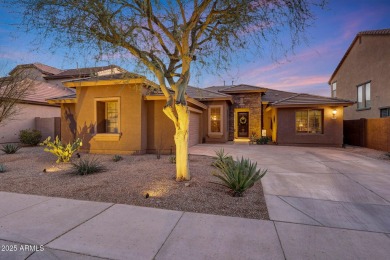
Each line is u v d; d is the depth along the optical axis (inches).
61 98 488.7
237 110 767.7
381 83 606.2
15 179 241.9
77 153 404.2
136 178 242.8
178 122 231.9
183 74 231.6
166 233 124.6
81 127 448.5
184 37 218.8
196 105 537.0
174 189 203.6
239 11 212.2
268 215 150.4
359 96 714.2
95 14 194.5
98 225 133.8
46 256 103.5
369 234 124.5
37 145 584.4
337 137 559.2
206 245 112.5
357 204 171.8
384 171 283.3
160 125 437.1
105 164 327.0
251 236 121.5
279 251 107.0
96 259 101.3
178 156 233.1
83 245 112.3
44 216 146.7
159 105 437.4
